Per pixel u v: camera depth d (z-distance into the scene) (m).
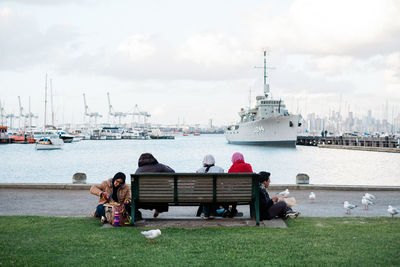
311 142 121.00
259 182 9.23
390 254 6.14
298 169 45.69
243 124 104.69
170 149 102.06
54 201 12.35
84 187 15.05
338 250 6.36
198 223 8.74
